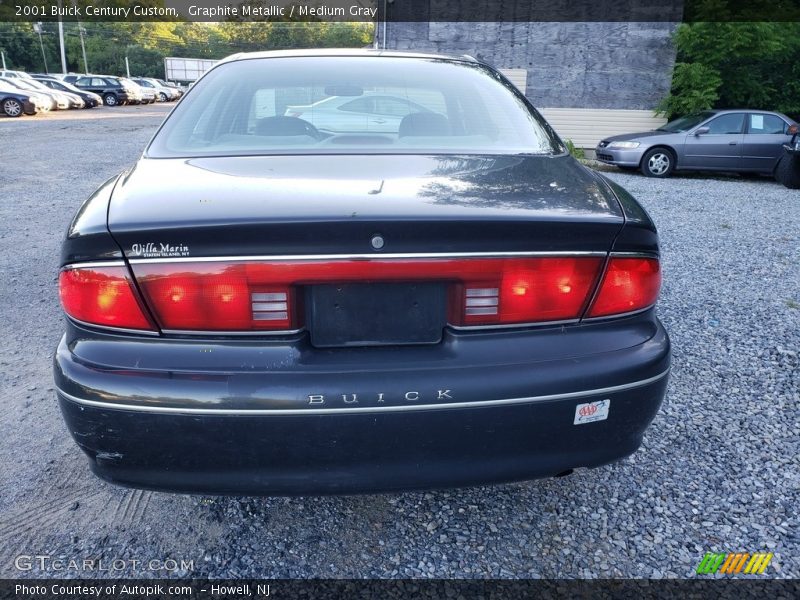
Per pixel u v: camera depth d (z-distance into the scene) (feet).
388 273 5.24
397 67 9.02
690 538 6.81
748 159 37.68
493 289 5.45
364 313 5.41
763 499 7.41
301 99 8.21
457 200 5.60
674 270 16.58
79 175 31.22
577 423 5.63
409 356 5.42
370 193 5.65
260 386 5.18
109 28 242.58
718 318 12.96
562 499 7.46
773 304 13.91
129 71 240.94
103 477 5.71
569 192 6.12
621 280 5.70
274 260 5.14
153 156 7.18
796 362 10.91
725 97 48.55
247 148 7.31
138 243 5.15
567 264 5.51
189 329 5.29
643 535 6.86
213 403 5.16
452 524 7.06
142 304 5.25
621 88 48.57
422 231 5.16
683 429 8.84
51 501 7.28
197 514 7.16
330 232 5.08
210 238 5.07
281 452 5.35
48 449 8.26
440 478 5.59
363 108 8.17
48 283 14.73
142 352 5.28
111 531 6.84
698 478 7.81
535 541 6.79
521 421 5.50
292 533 6.88
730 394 9.81
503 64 48.60
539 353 5.50
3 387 9.82
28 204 23.85
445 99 8.47
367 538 6.82
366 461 5.45
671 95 47.42
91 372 5.29
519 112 8.57
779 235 21.31
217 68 9.07
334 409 5.23
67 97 97.19
